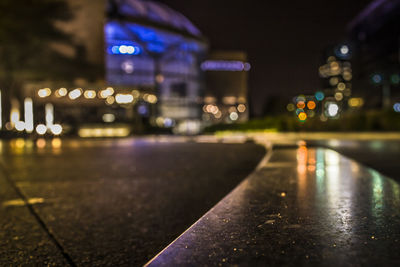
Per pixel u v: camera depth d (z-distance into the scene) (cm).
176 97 8312
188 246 153
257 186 331
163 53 7931
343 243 154
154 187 596
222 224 189
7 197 515
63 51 3678
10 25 2611
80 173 755
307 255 140
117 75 7188
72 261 282
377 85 12181
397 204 243
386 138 1992
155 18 7844
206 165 895
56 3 3008
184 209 449
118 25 7069
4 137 2706
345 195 281
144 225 383
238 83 11412
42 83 3347
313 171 454
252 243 156
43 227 373
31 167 862
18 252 301
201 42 9181
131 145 1723
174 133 4328
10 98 3244
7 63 3014
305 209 227
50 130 3228
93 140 2369
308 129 3114
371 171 450
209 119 10800
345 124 2933
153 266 133
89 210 441
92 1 4331
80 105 3584
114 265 276
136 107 3878
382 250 144
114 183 631
